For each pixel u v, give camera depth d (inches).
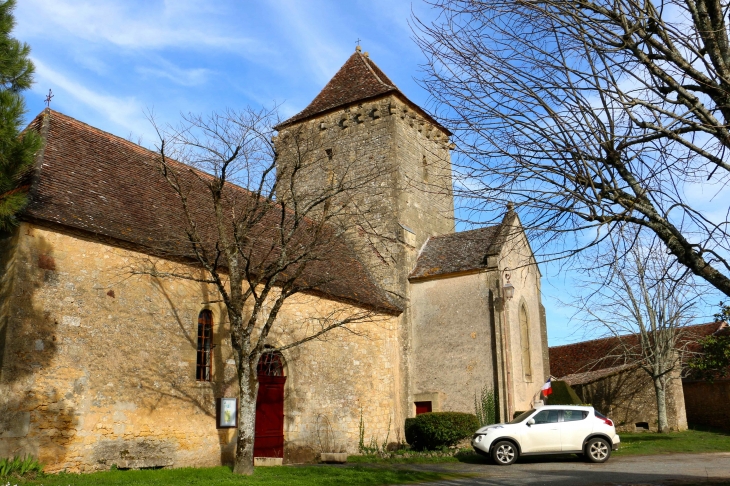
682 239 275.0
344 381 800.3
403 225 970.1
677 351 1115.9
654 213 277.9
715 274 268.7
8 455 451.2
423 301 941.2
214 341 633.6
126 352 545.6
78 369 506.3
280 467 591.5
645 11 272.7
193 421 593.6
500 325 864.9
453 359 895.1
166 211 658.8
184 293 612.7
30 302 485.1
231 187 816.9
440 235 1043.9
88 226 532.4
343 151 1041.5
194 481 458.0
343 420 786.2
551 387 967.6
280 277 716.0
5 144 409.4
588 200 275.4
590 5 274.1
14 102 414.3
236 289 552.4
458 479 538.6
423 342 925.8
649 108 270.2
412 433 829.8
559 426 687.7
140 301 568.4
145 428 547.5
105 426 516.4
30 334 479.8
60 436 484.1
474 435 717.3
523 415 728.3
